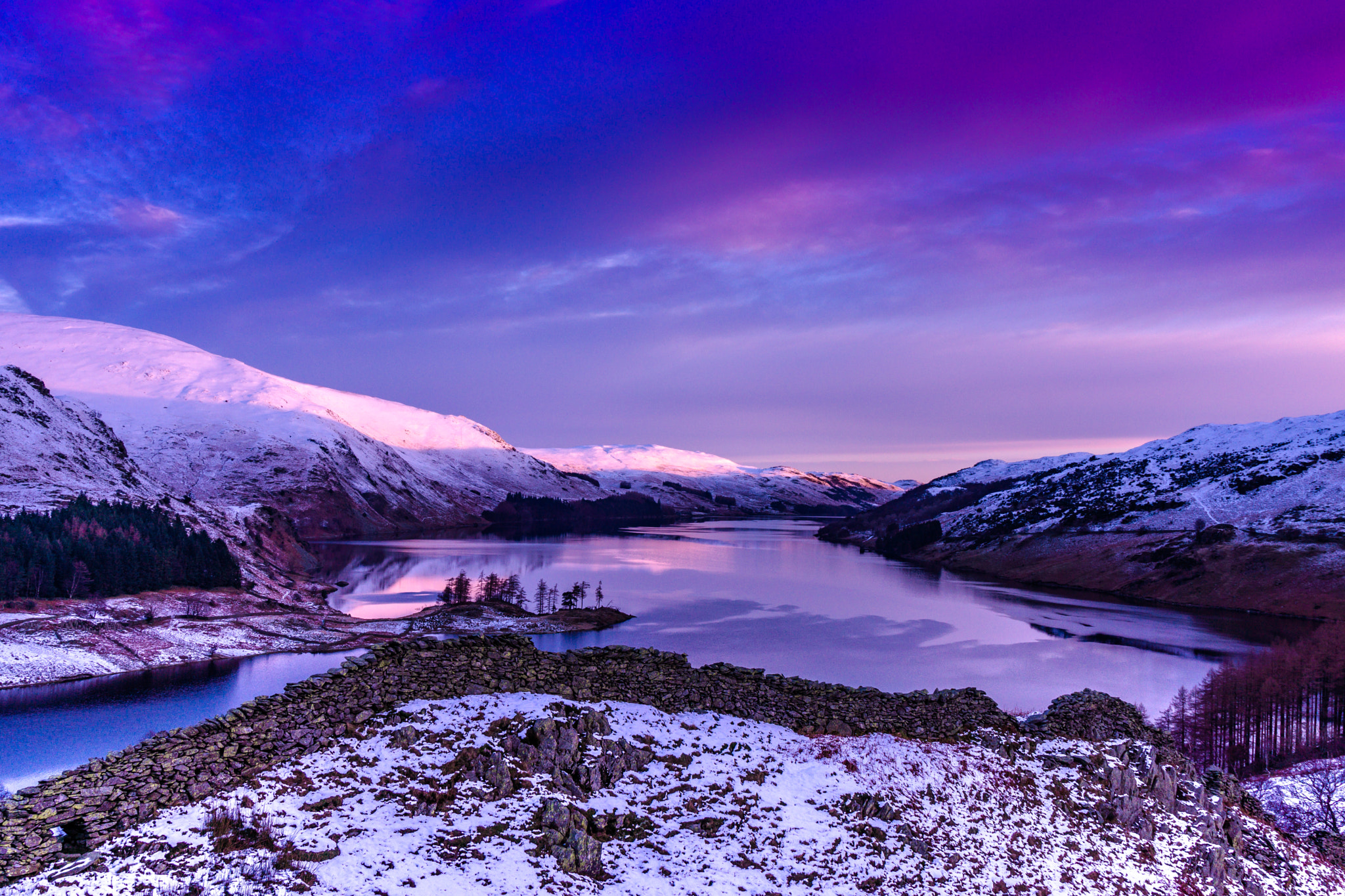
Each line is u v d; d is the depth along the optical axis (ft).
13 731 246.68
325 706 88.99
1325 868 120.88
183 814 70.13
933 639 460.14
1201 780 131.44
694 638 459.32
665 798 87.40
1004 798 102.12
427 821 74.90
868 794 93.97
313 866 66.13
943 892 81.92
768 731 105.19
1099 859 95.71
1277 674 273.75
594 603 596.29
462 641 107.55
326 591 638.12
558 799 81.51
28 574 396.98
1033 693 335.67
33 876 60.39
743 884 75.77
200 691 306.14
